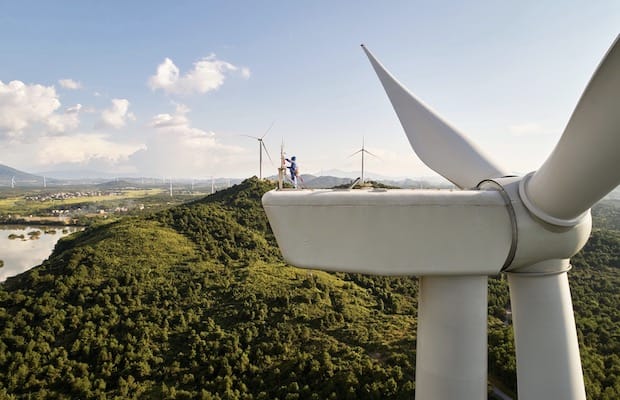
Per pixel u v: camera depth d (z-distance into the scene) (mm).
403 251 9203
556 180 8125
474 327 9742
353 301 48250
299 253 9531
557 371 9836
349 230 9242
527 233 9070
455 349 9734
